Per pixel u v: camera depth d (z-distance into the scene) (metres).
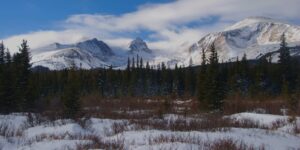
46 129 19.42
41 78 77.69
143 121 22.64
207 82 40.00
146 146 12.52
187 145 12.47
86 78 85.00
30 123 22.95
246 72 80.75
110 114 30.33
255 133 17.33
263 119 25.77
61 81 76.94
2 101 37.12
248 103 45.12
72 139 15.34
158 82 101.19
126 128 19.28
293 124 21.80
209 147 12.46
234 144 13.01
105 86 92.50
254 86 68.06
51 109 36.47
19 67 41.66
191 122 20.94
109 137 16.02
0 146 14.22
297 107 30.48
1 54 45.41
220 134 15.88
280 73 79.12
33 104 40.41
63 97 27.22
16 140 15.84
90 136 16.55
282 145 14.98
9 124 22.62
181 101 57.16
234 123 22.33
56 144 13.89
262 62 87.56
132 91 81.56
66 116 26.09
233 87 65.69
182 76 94.38
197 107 39.94
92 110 34.47
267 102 46.84
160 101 50.16
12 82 38.53
